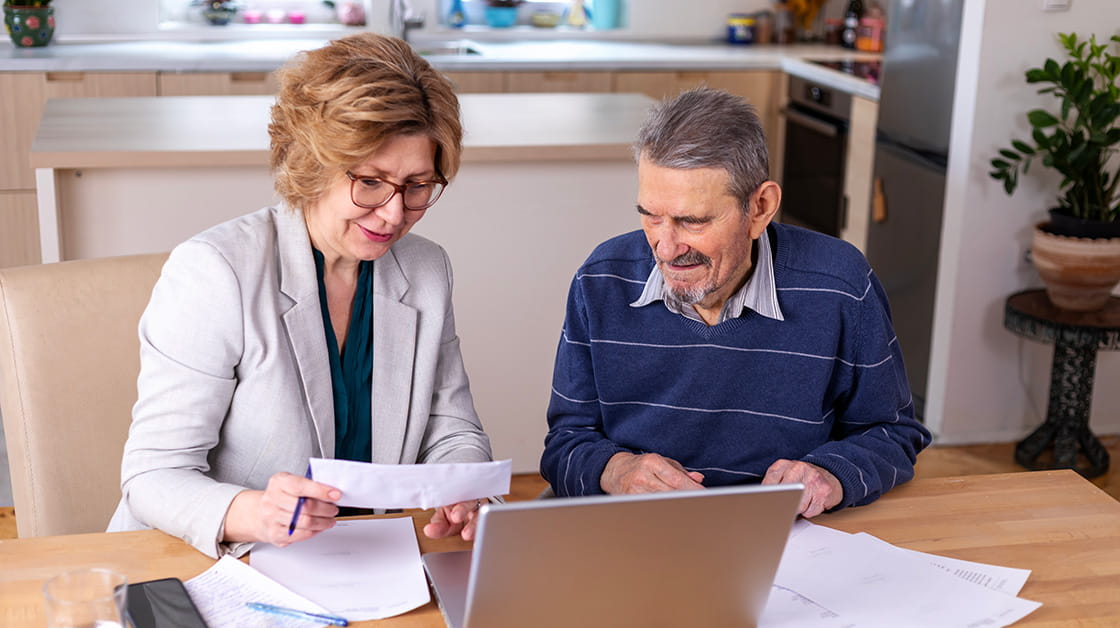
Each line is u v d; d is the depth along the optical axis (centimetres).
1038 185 307
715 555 110
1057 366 304
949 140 310
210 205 267
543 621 110
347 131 129
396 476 114
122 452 158
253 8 486
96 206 261
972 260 312
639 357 157
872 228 364
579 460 154
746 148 135
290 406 144
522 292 286
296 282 146
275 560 128
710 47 494
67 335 154
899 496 150
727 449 160
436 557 129
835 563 132
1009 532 141
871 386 158
